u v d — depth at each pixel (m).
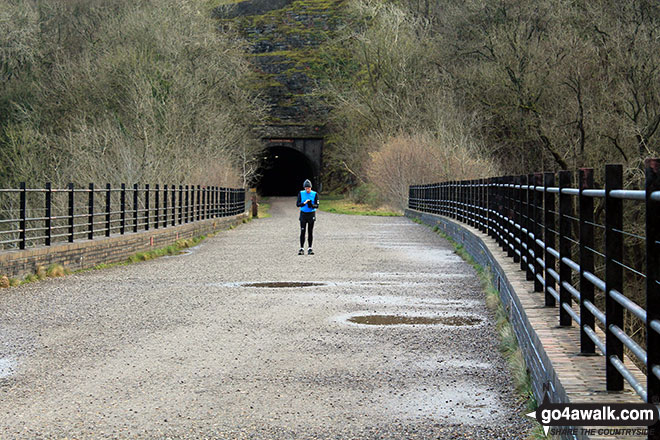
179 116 44.62
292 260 17.81
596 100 36.00
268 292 12.25
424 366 7.16
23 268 13.52
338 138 68.56
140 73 44.38
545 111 39.56
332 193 80.75
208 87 50.50
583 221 5.11
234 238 26.31
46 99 47.00
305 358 7.51
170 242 22.20
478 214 19.64
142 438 5.05
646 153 31.14
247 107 57.38
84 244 15.78
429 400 6.01
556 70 37.62
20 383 6.52
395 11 57.81
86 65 46.91
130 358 7.48
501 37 41.53
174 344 8.16
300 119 81.38
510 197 12.70
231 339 8.45
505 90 41.44
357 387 6.41
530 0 41.47
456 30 48.19
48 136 44.25
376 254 19.31
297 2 88.56
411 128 49.97
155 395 6.14
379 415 5.61
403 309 10.52
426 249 20.88
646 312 3.37
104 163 37.28
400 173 47.69
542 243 7.79
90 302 11.11
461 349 7.90
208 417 5.55
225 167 46.22
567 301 6.06
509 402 5.92
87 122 44.12
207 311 10.34
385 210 50.28
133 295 11.88
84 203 34.91
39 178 40.19
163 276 14.57
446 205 30.33
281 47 85.56
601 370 4.61
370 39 58.16
